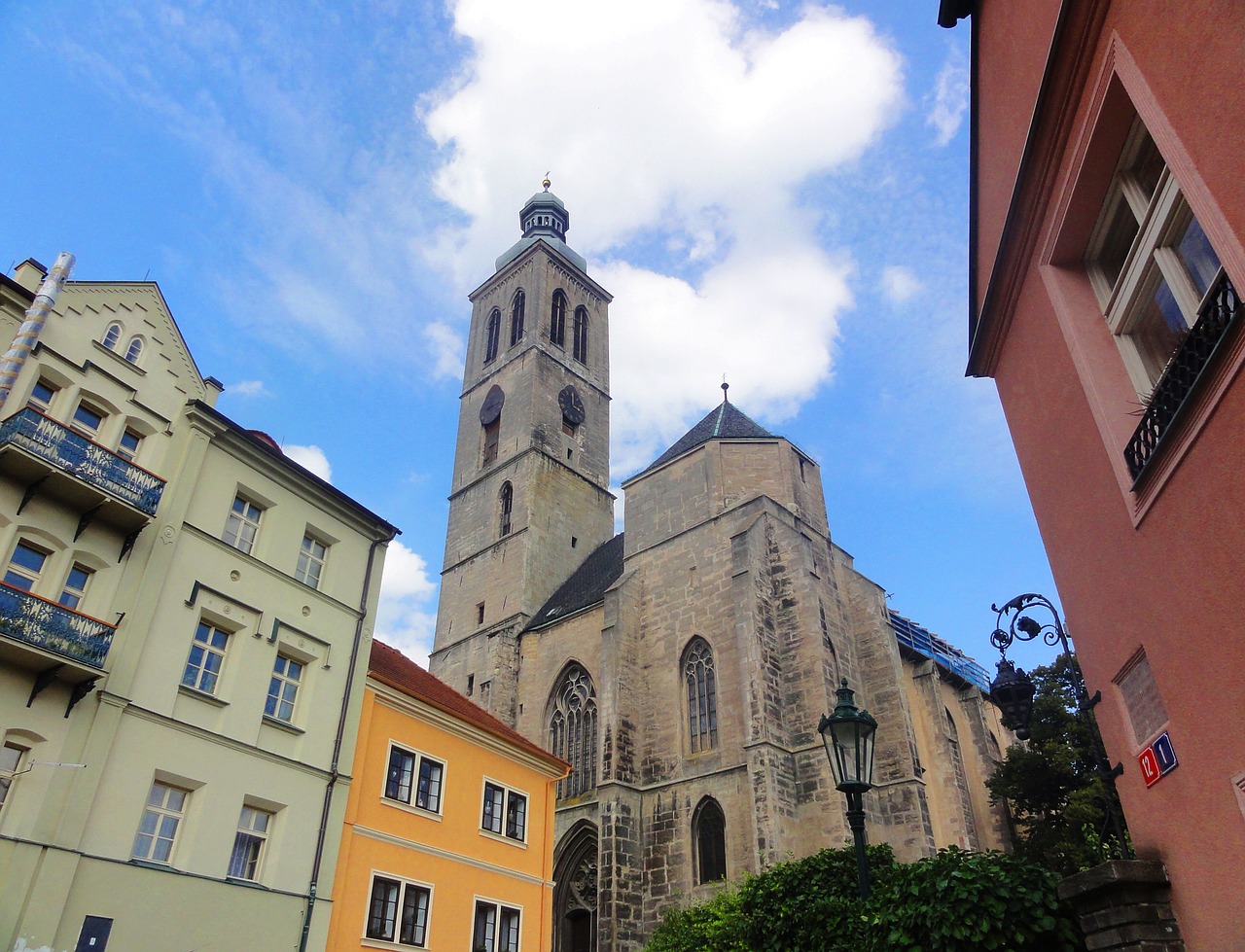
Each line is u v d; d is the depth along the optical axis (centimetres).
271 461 2616
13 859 1714
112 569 2097
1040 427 1329
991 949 1192
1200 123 770
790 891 1883
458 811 2819
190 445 2391
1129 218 1110
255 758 2278
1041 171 1177
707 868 3928
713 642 4444
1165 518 927
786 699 4144
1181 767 939
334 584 2711
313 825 2359
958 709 5600
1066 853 3831
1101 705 1180
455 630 6362
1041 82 1120
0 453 1911
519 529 6384
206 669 2280
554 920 4347
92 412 2211
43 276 2170
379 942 2395
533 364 7219
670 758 4306
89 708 1950
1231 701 820
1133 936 964
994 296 1423
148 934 1898
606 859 4072
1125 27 907
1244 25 688
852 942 1603
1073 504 1216
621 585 4878
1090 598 1184
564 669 5206
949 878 1298
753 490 4900
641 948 3916
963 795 4656
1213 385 802
